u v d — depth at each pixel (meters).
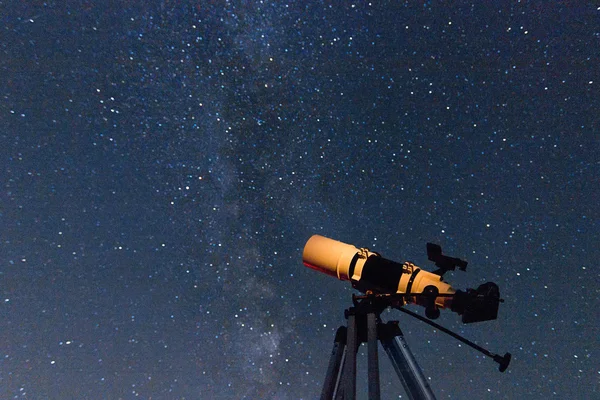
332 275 2.45
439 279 2.16
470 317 1.96
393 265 2.26
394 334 1.93
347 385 1.52
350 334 1.77
